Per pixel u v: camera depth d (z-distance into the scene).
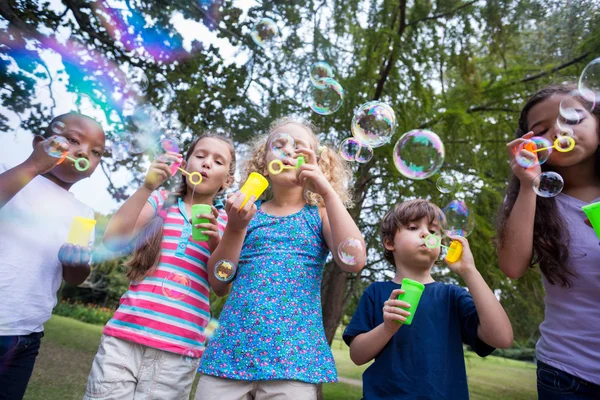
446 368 1.29
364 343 1.35
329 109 2.12
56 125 1.57
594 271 1.24
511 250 1.38
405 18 4.27
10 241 1.41
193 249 1.59
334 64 4.13
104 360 1.38
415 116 4.04
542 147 1.31
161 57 3.97
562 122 1.30
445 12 4.14
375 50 3.91
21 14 3.47
